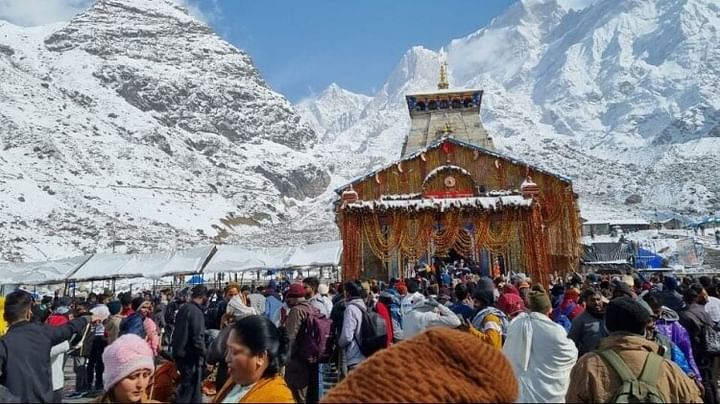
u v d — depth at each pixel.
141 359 5.02
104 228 117.25
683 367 8.24
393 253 32.44
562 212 36.50
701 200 122.62
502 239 31.12
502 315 8.88
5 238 100.44
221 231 136.88
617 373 5.05
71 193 130.25
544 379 6.33
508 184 37.25
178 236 123.88
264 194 172.75
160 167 164.62
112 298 20.20
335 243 33.22
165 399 7.09
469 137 56.09
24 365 6.65
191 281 45.38
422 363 2.62
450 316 7.95
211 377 11.27
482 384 2.58
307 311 9.84
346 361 9.80
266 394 4.68
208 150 191.88
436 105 57.62
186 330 10.07
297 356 9.63
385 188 37.72
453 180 36.72
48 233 108.69
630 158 180.62
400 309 11.28
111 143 166.12
